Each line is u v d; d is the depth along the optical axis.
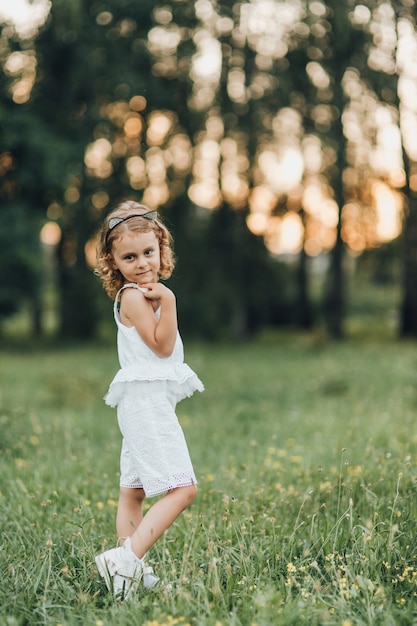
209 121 25.53
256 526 4.12
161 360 3.58
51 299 38.50
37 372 14.59
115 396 3.58
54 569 3.66
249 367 16.34
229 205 26.88
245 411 10.02
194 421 9.17
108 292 3.89
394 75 22.28
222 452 6.75
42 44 22.16
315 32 22.42
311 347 22.73
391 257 26.34
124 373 3.54
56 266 27.00
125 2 21.45
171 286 25.91
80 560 3.71
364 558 3.54
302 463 5.76
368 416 8.30
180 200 25.75
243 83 24.33
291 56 23.62
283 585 3.40
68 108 23.58
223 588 3.33
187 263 26.36
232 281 26.91
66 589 3.34
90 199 24.39
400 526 3.96
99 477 5.59
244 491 4.84
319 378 13.36
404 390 10.99
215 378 14.41
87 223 24.81
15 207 21.55
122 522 3.68
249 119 24.30
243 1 22.66
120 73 22.44
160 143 25.17
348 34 21.39
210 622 2.94
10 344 24.17
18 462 5.91
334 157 25.61
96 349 21.97
